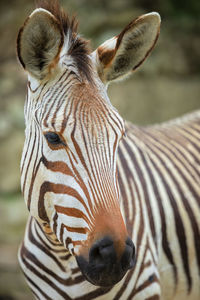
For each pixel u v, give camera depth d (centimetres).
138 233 541
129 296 529
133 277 528
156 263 559
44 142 458
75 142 440
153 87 1669
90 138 442
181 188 599
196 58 1773
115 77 507
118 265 426
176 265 579
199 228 591
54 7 491
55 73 465
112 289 523
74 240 447
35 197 483
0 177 1497
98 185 440
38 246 552
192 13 1912
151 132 673
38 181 474
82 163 441
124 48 490
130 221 541
